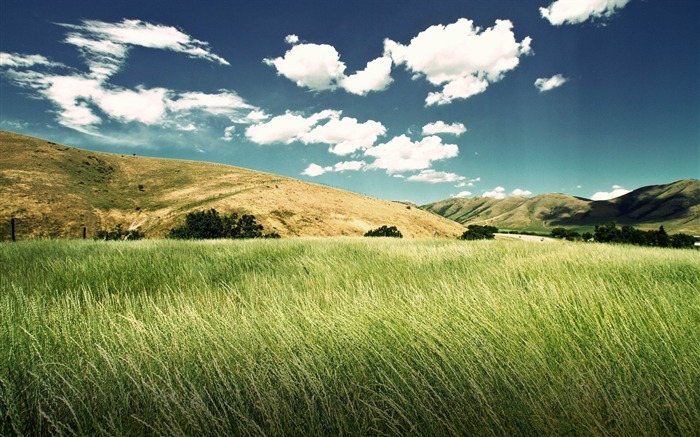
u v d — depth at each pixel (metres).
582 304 2.92
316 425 1.53
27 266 6.19
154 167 134.75
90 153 130.38
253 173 139.62
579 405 1.61
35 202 78.12
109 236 61.12
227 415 1.52
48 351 2.04
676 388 1.67
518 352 2.01
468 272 5.14
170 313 2.69
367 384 1.79
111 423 1.49
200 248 8.76
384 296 3.63
